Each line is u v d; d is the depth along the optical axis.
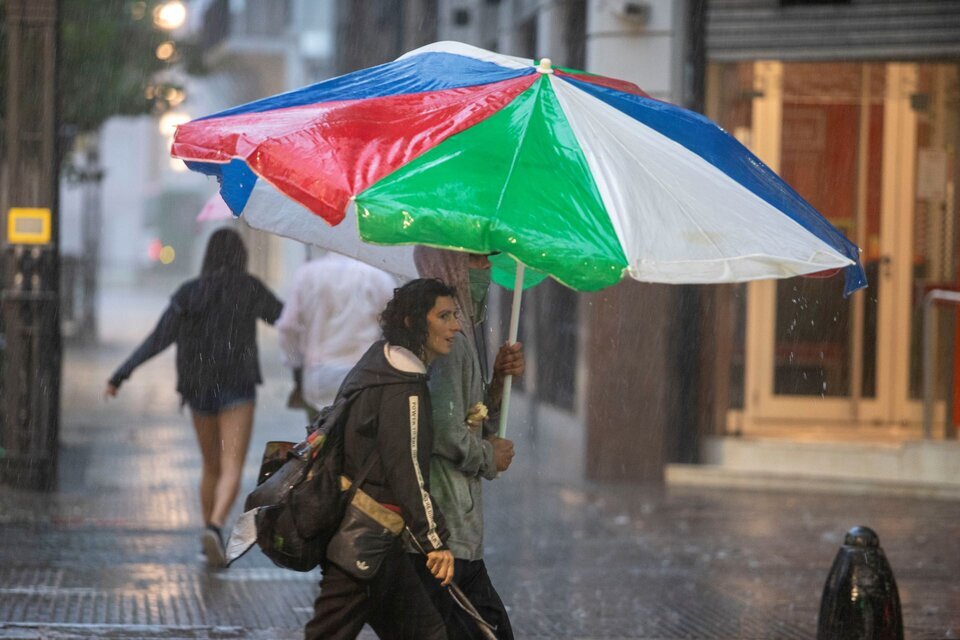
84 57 34.69
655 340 23.33
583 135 8.12
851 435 24.02
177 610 13.56
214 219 16.39
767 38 22.91
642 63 22.95
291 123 7.87
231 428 15.71
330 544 8.33
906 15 22.64
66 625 12.64
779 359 24.44
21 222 20.05
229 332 15.67
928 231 24.25
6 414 20.27
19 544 16.61
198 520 18.52
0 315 22.30
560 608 14.24
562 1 26.19
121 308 77.25
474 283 9.30
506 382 9.33
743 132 23.83
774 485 22.77
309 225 10.16
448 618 8.91
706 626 13.62
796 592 15.25
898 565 16.77
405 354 8.35
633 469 23.31
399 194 7.37
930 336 22.64
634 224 7.68
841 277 24.47
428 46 9.52
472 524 8.90
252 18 67.50
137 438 26.84
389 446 8.21
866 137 24.05
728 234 7.85
